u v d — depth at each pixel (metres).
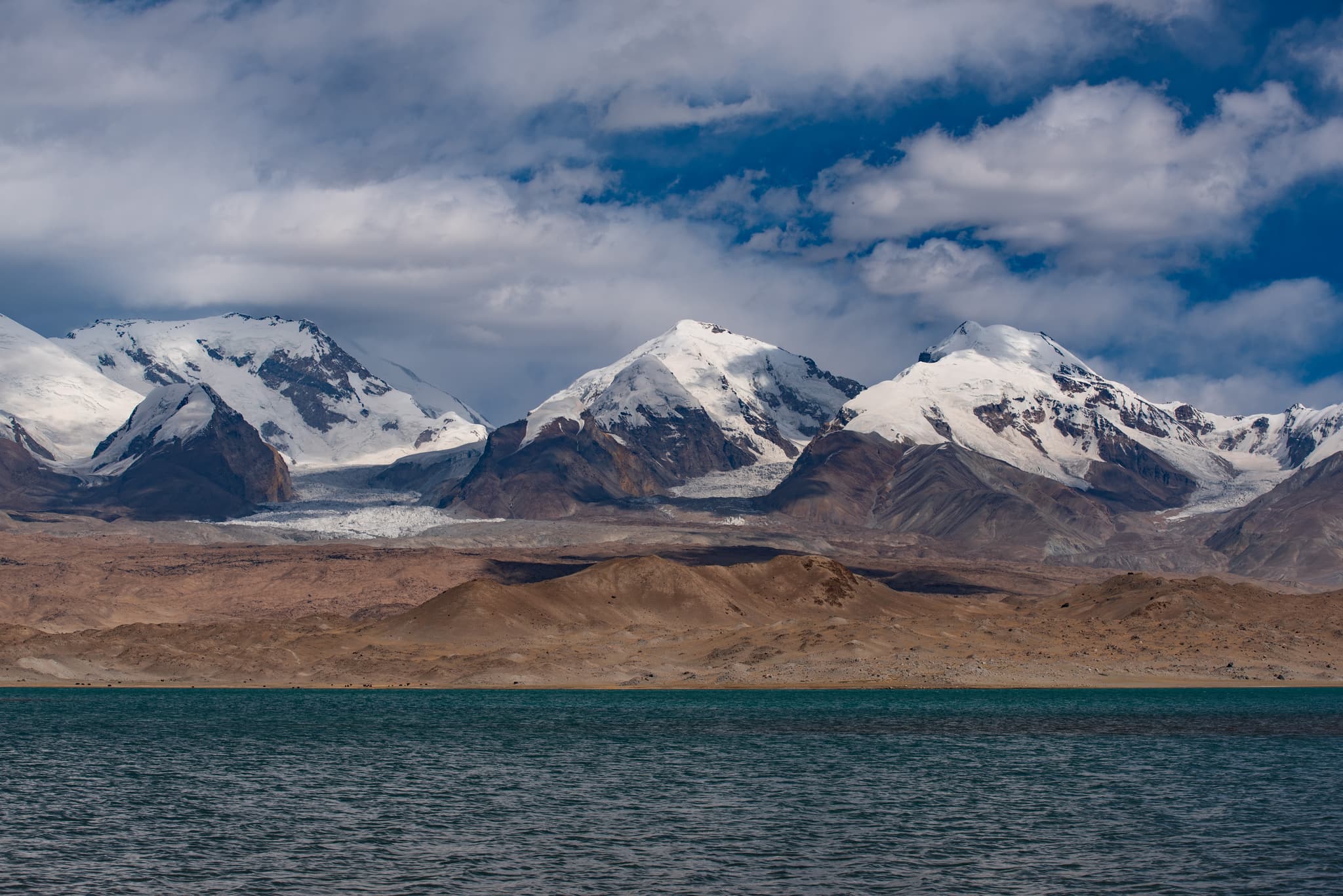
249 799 166.00
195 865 128.38
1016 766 196.75
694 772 191.50
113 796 167.38
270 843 138.38
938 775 188.12
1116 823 149.50
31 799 164.62
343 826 147.88
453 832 144.62
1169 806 161.12
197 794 169.38
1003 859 131.38
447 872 126.00
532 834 143.75
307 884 121.56
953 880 123.25
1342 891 118.81
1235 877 124.06
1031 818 152.88
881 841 140.12
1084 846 137.25
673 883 122.19
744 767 197.25
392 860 130.75
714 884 122.06
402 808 159.88
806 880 123.38
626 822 150.75
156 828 145.62
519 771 192.88
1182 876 124.75
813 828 147.25
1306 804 161.62
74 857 131.38
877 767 196.50
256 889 119.69
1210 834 143.62
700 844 138.75
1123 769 193.00
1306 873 125.50
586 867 128.00
